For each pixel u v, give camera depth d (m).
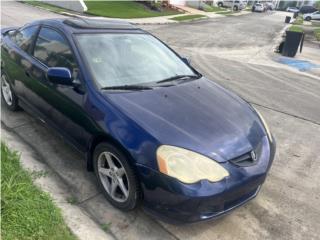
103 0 31.52
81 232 3.00
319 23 44.75
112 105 3.36
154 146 2.98
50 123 4.26
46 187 3.56
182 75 4.30
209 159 2.98
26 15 18.50
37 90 4.38
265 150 3.45
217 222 3.46
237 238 3.29
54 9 23.67
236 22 34.81
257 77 10.65
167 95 3.67
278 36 25.50
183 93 3.80
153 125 3.14
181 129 3.16
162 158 2.92
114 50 4.09
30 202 3.00
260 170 3.23
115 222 3.31
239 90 8.77
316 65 14.36
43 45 4.49
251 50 17.28
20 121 5.13
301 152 5.30
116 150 3.21
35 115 4.66
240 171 3.08
